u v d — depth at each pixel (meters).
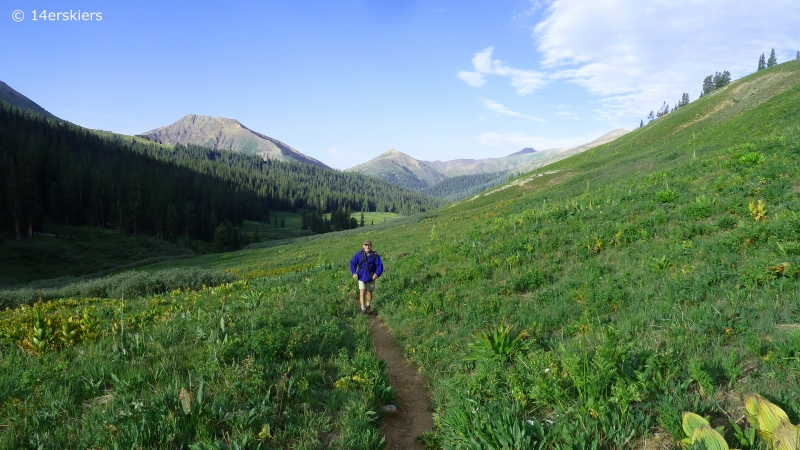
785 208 9.58
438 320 8.61
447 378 5.51
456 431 3.85
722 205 11.22
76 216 104.19
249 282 17.64
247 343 6.32
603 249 11.36
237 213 159.88
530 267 10.99
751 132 29.09
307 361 6.25
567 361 4.13
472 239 15.95
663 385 3.78
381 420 4.88
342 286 13.11
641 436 3.33
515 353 5.55
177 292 15.07
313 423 4.26
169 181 133.75
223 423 4.01
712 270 7.52
